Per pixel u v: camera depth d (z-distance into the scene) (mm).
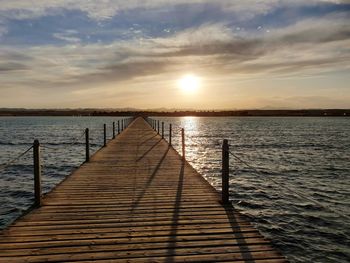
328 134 60719
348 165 23469
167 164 10898
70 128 84250
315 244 9422
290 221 11250
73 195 6953
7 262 3898
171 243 4480
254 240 4594
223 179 6352
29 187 16281
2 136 53812
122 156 12703
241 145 38438
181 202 6438
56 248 4301
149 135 22812
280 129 80625
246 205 13109
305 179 18391
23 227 5039
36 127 91562
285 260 3998
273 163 24203
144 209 5996
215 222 5301
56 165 22969
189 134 58781
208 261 3965
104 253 4164
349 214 11922
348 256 8695
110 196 6879
